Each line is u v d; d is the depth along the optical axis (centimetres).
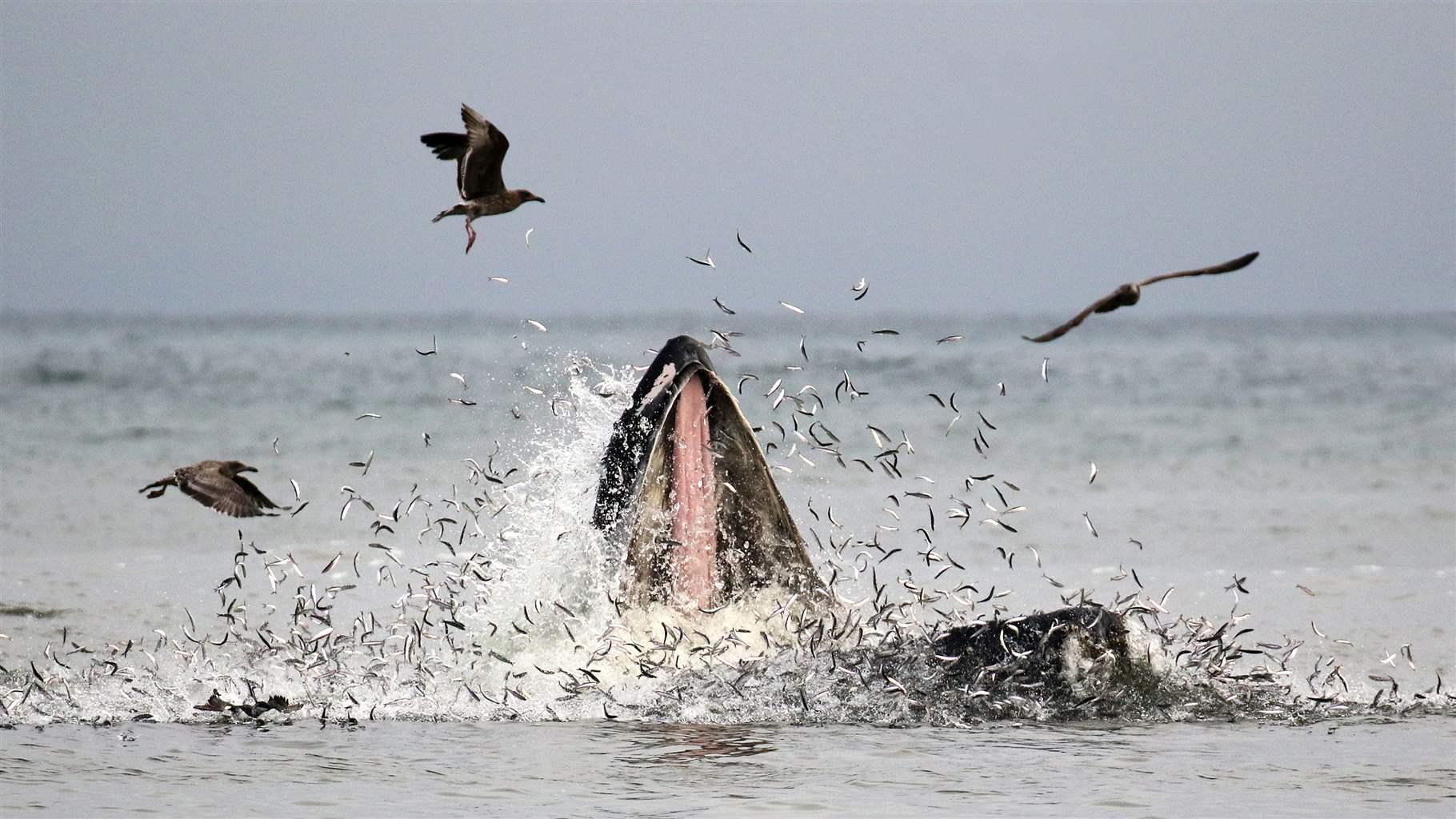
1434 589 5359
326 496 8044
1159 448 11519
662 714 3616
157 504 7881
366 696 3794
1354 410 15462
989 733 3425
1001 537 6762
